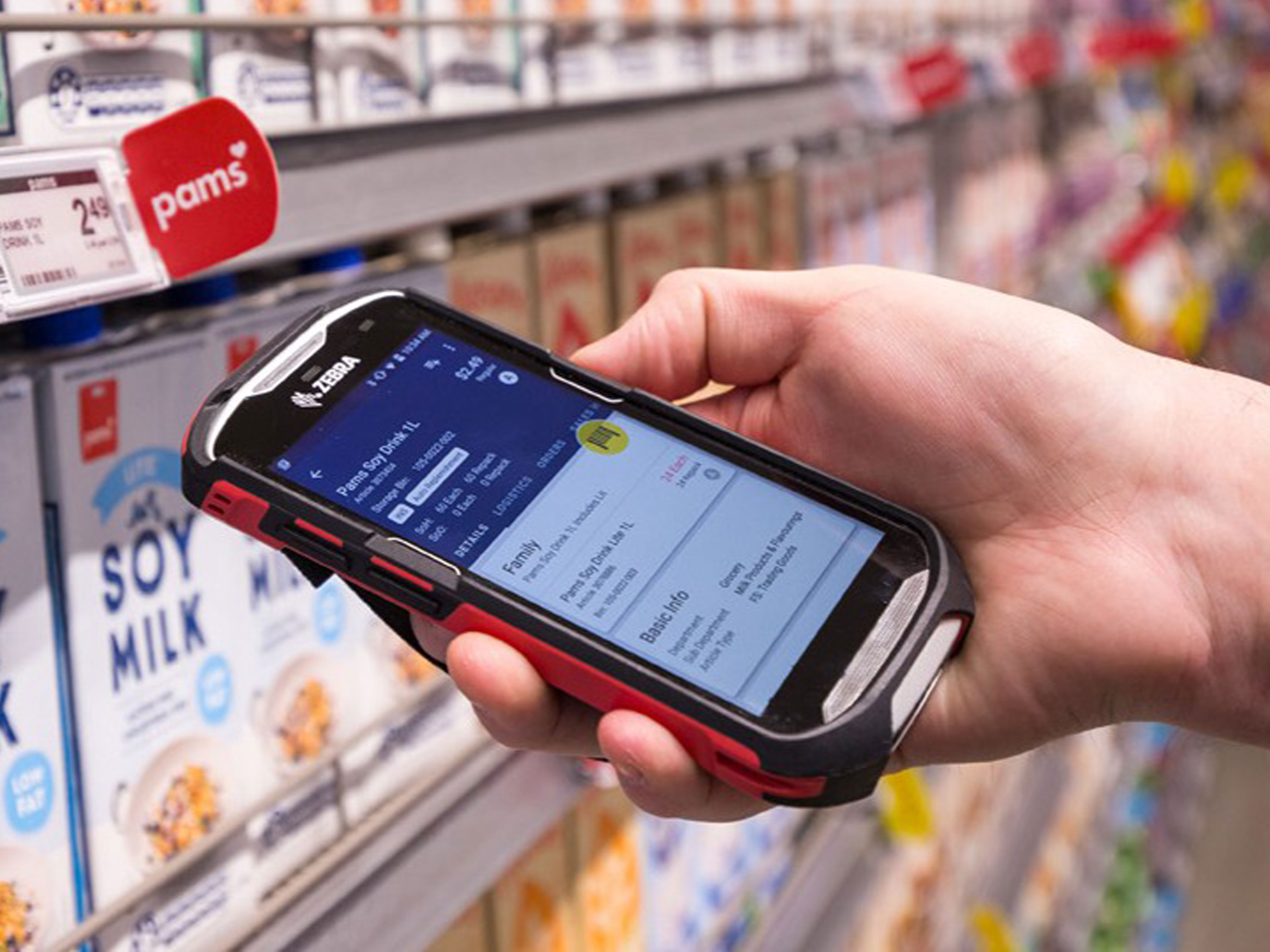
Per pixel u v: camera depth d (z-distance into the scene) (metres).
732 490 0.76
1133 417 0.81
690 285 0.85
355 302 0.79
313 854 0.90
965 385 0.82
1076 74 2.50
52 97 0.67
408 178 0.86
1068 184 2.84
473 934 1.05
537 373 0.80
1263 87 5.47
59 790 0.72
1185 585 0.80
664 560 0.72
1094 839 2.93
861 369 0.83
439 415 0.77
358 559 0.69
